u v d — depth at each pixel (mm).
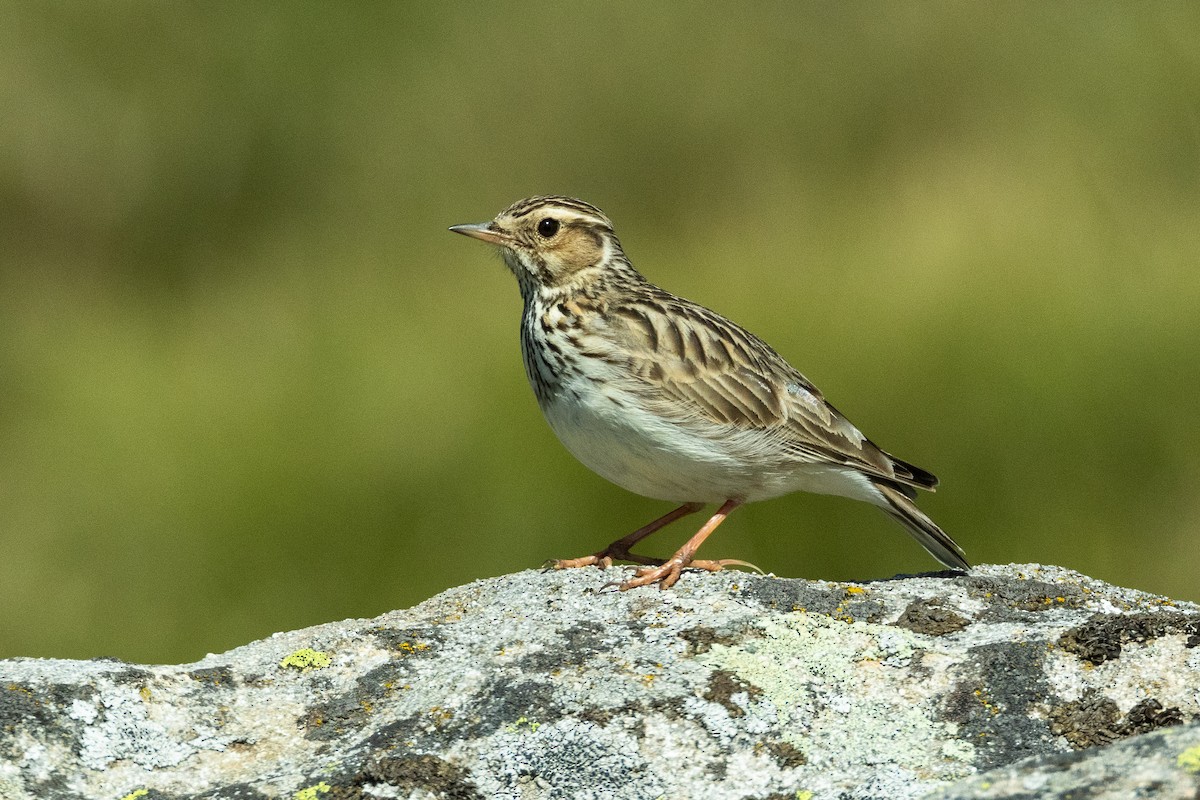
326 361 18188
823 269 19156
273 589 16469
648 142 24484
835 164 23516
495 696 6465
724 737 6250
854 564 15562
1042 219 20000
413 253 22391
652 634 6965
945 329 17516
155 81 25281
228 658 7070
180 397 18328
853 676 6582
